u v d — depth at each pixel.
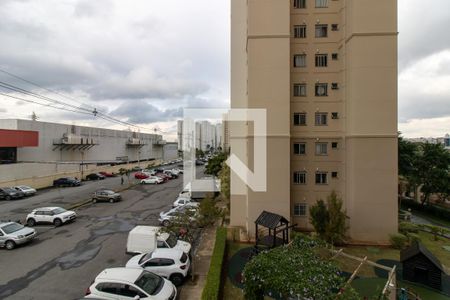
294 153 22.16
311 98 21.98
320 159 21.97
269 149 20.72
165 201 32.72
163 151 96.44
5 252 17.33
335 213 18.12
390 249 18.64
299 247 11.70
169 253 14.22
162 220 22.59
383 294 10.86
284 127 20.66
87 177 50.44
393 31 19.55
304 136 22.00
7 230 18.25
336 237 17.92
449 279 14.79
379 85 19.70
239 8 23.77
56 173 44.88
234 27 23.86
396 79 19.69
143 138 80.62
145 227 17.48
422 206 32.62
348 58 20.45
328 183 21.95
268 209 20.70
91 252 17.30
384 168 19.72
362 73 19.73
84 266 15.33
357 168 19.86
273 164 20.72
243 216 22.88
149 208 29.20
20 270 14.87
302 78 22.03
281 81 20.64
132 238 16.52
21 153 41.78
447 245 20.12
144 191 39.62
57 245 18.52
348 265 16.00
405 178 35.12
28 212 27.34
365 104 19.78
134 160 74.88
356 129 19.83
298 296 8.59
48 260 16.12
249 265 10.06
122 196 35.91
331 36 21.89
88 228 22.28
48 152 46.50
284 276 9.12
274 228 16.78
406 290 12.53
